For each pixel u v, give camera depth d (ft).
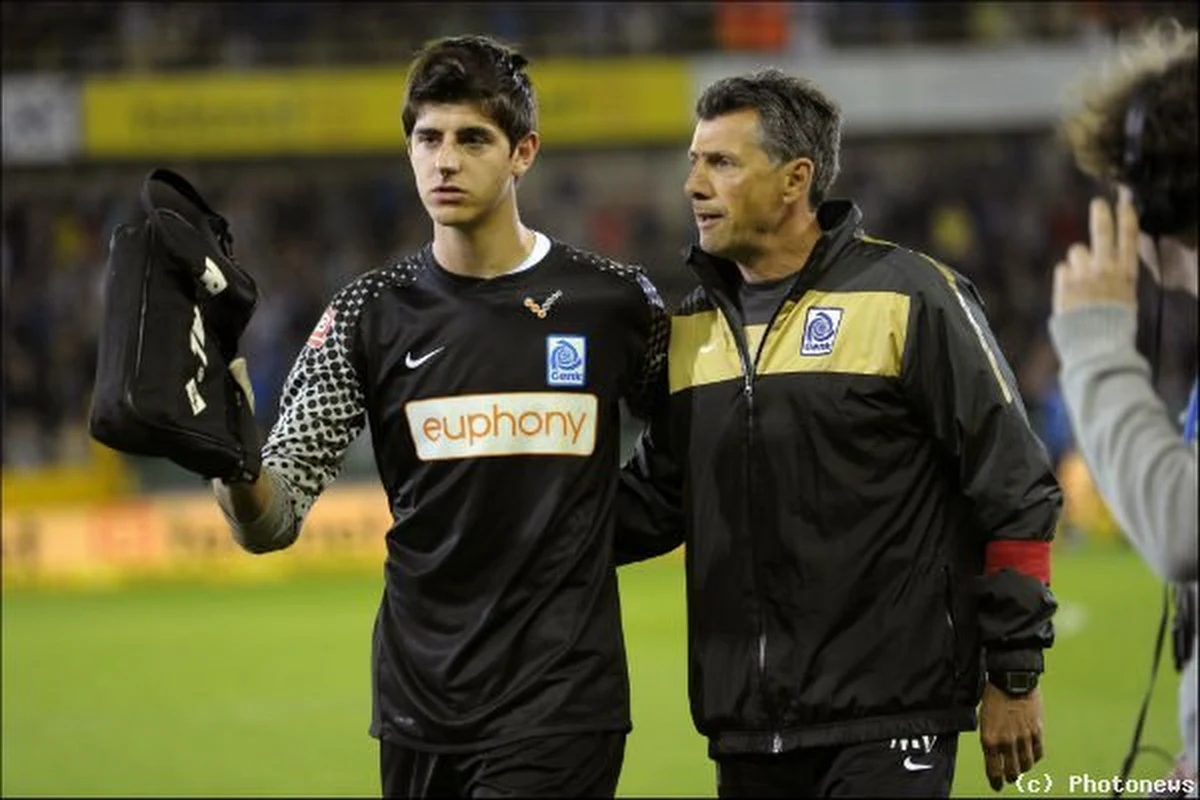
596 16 299.58
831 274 51.85
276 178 314.55
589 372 51.16
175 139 276.82
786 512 51.13
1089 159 48.26
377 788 101.14
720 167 51.88
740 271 53.31
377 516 226.58
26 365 275.18
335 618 178.60
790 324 51.75
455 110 49.83
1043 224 305.73
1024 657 49.47
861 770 50.29
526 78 51.31
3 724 123.65
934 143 315.78
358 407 52.01
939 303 50.70
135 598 202.08
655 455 54.90
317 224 310.24
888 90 283.59
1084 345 42.63
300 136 279.28
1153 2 275.80
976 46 284.00
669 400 53.62
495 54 50.67
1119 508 41.52
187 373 45.47
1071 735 107.45
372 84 280.31
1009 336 293.64
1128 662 136.87
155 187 46.88
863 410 50.85
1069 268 43.32
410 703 50.55
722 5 285.02
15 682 142.00
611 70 282.77
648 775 101.81
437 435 50.67
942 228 304.09
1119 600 174.19
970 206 310.04
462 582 50.42
